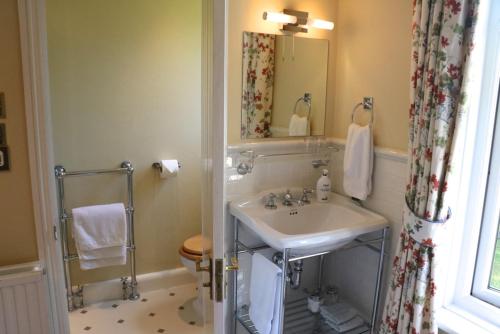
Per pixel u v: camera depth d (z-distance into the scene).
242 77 2.04
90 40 2.42
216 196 1.21
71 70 2.40
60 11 2.32
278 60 2.11
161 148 2.75
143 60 2.58
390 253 2.01
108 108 2.54
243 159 2.10
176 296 2.87
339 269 2.38
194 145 2.85
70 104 2.44
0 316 1.64
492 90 1.57
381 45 1.97
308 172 2.32
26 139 1.65
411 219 1.61
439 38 1.47
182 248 2.66
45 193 1.71
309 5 2.14
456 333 1.63
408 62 1.84
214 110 1.16
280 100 2.16
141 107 2.63
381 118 2.01
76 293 2.68
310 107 2.26
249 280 2.23
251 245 2.17
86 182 2.57
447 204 1.53
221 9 1.10
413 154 1.62
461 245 1.75
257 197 2.12
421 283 1.59
